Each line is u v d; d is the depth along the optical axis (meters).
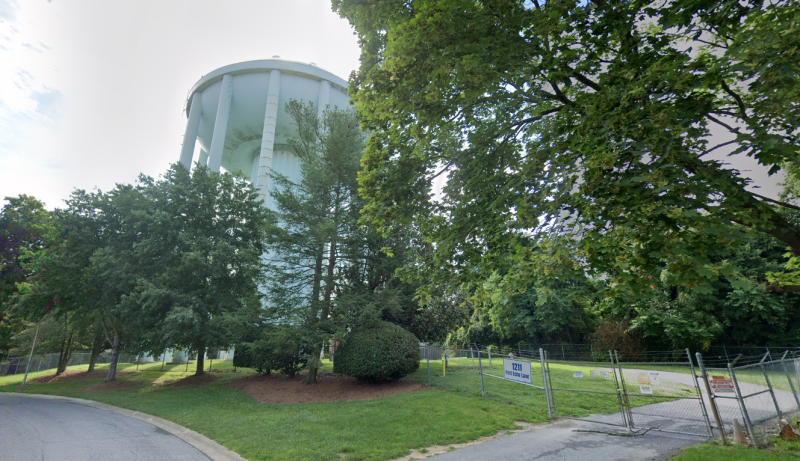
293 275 15.66
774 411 8.67
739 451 5.82
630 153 4.13
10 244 16.66
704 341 21.86
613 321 27.06
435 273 7.27
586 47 5.15
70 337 26.25
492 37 4.77
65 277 18.30
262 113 48.84
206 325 17.08
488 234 6.27
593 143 4.43
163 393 15.61
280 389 14.66
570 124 4.98
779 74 3.61
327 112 17.92
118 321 19.88
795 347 20.67
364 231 15.21
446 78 5.17
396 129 6.36
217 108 49.66
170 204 19.11
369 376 13.52
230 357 43.16
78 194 19.19
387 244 15.55
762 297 20.52
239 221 20.69
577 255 4.70
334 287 15.96
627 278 3.93
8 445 7.84
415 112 5.80
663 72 4.23
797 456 5.50
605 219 4.20
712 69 4.03
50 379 23.86
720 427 6.70
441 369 18.05
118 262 17.50
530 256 5.46
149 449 7.47
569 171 4.87
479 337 35.59
